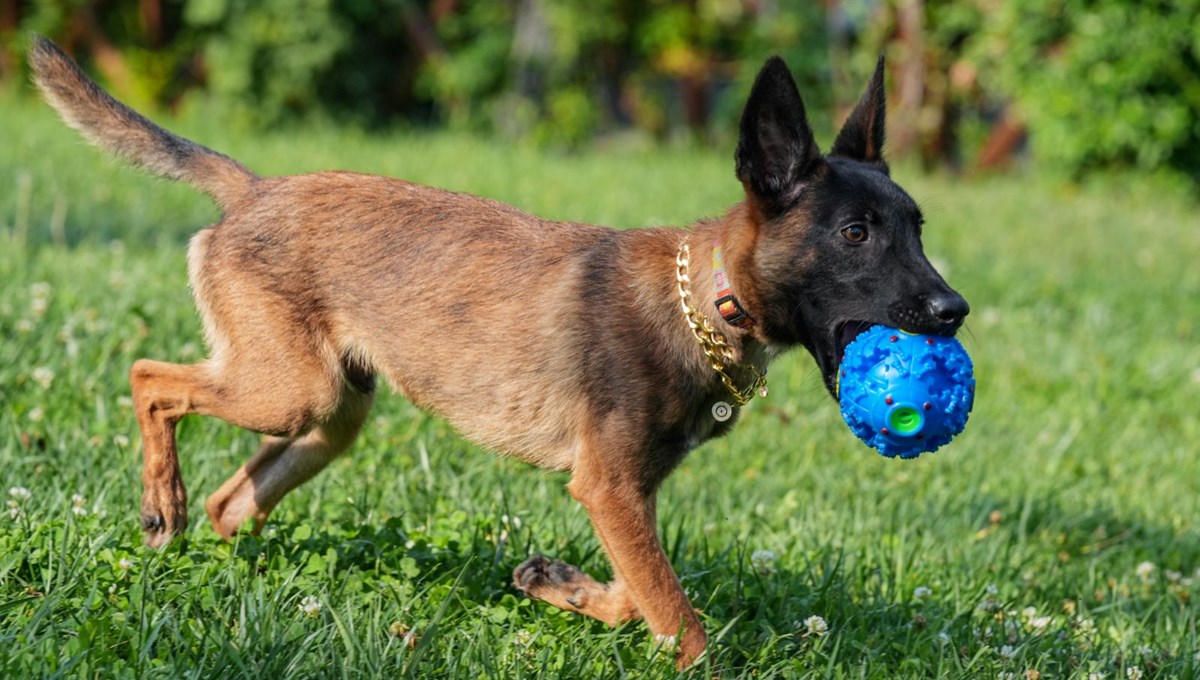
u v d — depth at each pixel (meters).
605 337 5.67
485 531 6.59
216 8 20.39
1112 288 14.05
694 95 22.36
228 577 5.60
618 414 5.61
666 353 5.64
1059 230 17.02
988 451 9.33
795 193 5.67
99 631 4.91
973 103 22.12
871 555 7.13
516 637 5.47
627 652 5.51
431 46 21.53
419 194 6.29
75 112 6.65
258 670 4.84
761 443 8.86
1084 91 20.09
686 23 21.55
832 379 5.69
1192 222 18.77
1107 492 8.88
